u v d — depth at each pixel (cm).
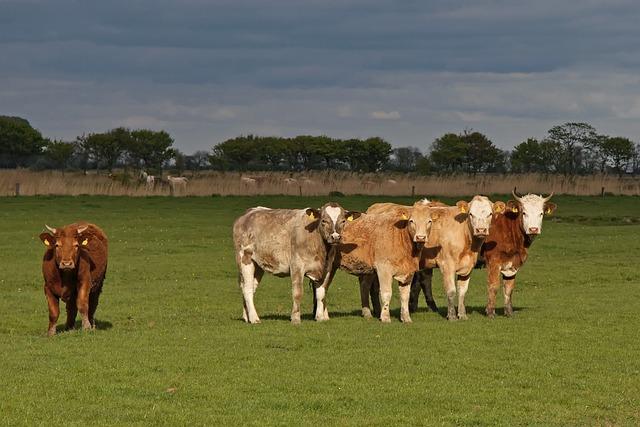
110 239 3438
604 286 2434
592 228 4156
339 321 1734
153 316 1859
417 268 1744
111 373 1254
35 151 10319
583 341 1530
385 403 1128
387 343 1486
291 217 1738
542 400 1158
